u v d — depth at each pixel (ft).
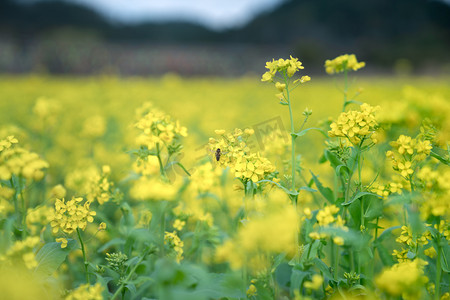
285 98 3.76
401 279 3.42
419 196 3.60
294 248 3.67
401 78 26.35
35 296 3.43
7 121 8.37
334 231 3.57
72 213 3.72
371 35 107.24
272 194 3.74
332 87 20.12
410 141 3.68
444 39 56.03
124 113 10.45
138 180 4.22
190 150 4.58
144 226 4.00
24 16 87.97
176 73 30.01
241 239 3.47
